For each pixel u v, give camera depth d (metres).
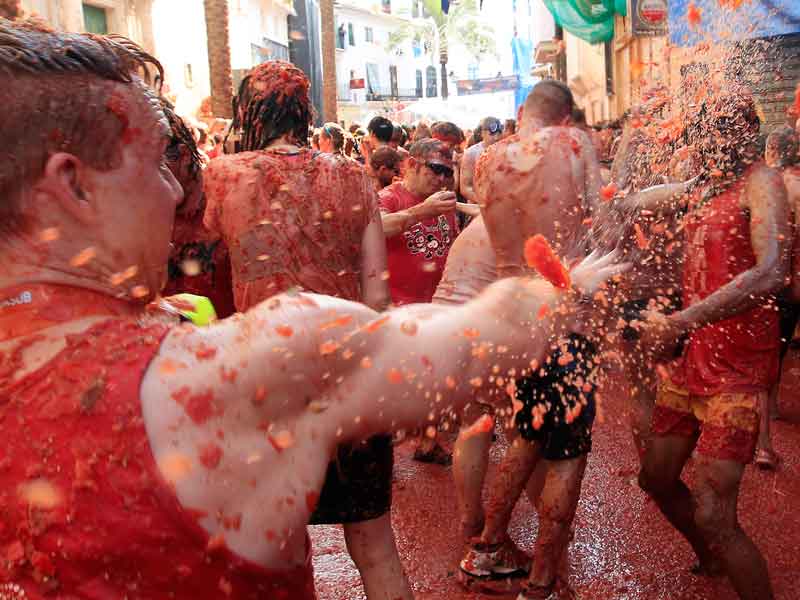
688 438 2.99
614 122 6.52
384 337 0.93
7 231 0.80
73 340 0.79
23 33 0.82
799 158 4.35
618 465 4.43
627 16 13.57
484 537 3.40
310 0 25.91
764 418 4.38
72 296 0.82
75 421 0.75
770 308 2.77
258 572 0.81
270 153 2.50
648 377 3.30
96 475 0.74
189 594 0.78
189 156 2.26
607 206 2.88
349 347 0.89
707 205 2.83
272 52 37.34
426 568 3.60
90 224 0.83
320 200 2.47
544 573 3.10
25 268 0.81
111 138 0.84
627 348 2.93
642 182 3.22
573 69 24.05
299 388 0.85
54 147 0.80
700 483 2.76
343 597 3.33
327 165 2.50
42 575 0.75
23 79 0.79
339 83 70.38
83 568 0.75
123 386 0.76
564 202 2.89
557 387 2.87
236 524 0.79
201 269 2.55
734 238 2.79
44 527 0.75
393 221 3.70
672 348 2.80
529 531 3.88
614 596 3.22
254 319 0.86
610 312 1.58
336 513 2.21
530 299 1.06
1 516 0.76
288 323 0.85
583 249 2.79
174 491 0.75
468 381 1.00
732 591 3.20
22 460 0.75
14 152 0.79
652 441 3.06
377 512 2.23
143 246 0.87
